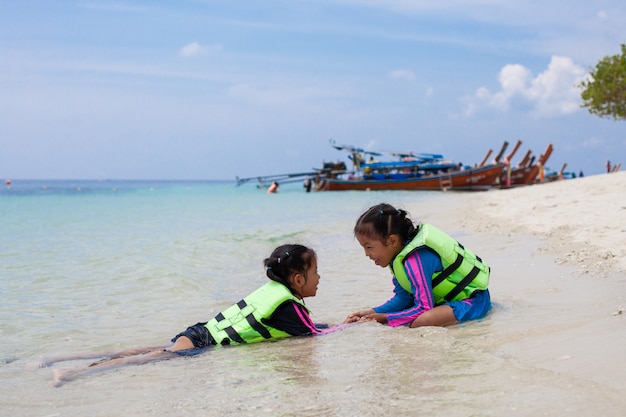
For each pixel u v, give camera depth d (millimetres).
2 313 5918
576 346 3535
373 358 3652
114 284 7512
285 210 24219
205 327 4520
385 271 7793
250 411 2822
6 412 3029
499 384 2943
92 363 4105
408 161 45562
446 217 14977
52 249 11297
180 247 10906
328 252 9992
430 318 4594
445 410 2650
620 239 7648
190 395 3148
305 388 3127
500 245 8828
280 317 4508
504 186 42500
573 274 6160
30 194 60250
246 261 9578
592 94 32906
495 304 5141
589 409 2531
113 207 30375
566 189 19969
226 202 34469
